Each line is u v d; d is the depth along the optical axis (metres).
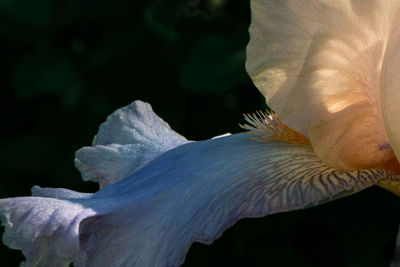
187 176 0.31
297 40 0.30
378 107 0.31
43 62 0.44
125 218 0.30
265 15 0.30
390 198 0.42
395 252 0.33
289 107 0.31
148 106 0.35
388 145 0.31
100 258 0.30
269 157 0.32
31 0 0.44
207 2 0.44
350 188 0.31
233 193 0.31
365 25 0.30
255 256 0.43
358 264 0.43
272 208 0.30
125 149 0.33
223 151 0.32
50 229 0.29
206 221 0.30
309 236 0.44
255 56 0.30
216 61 0.40
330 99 0.31
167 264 0.30
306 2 0.30
